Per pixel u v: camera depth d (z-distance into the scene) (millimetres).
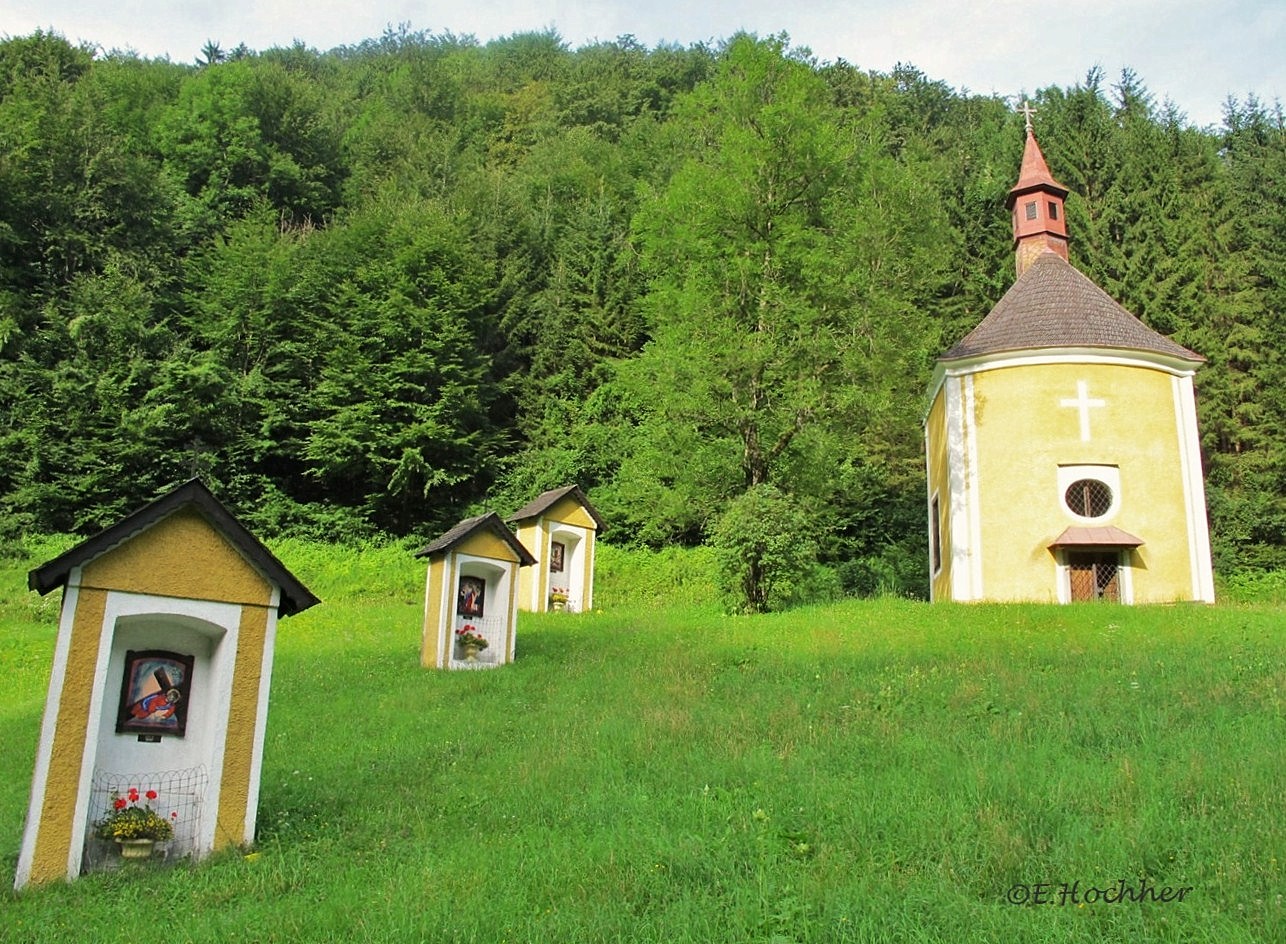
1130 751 8594
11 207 37188
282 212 49812
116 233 40250
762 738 10180
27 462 32312
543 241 49906
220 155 50031
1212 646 14312
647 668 15438
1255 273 39156
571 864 6621
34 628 23344
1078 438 22188
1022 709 10641
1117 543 21094
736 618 21641
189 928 6059
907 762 8688
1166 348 22938
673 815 7652
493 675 16125
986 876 5980
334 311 40219
